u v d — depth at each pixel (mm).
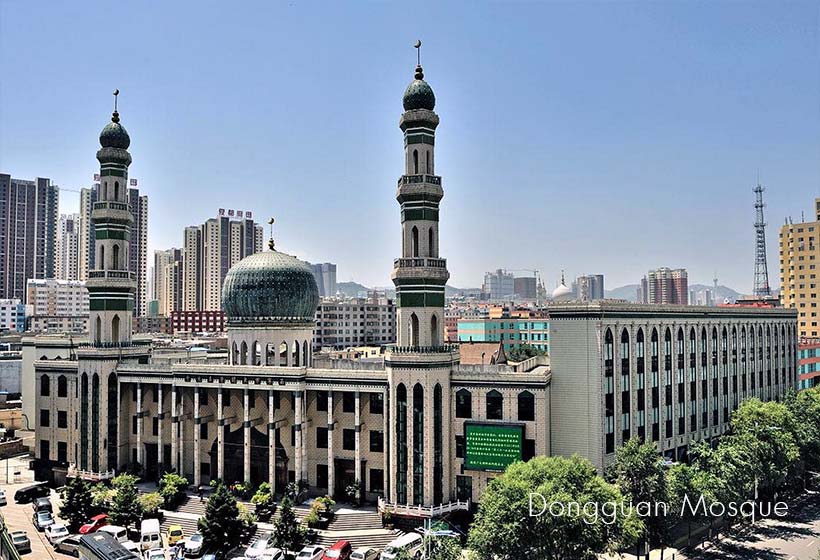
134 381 106375
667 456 100750
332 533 85500
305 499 95438
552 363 90750
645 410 96562
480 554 65625
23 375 140750
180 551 80562
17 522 94750
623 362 93250
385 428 91938
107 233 109500
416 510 86250
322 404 98625
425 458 86938
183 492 98812
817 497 105875
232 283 104562
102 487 99500
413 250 91312
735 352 120562
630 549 81125
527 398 88062
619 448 80938
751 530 90562
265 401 100500
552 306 91125
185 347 146250
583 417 88750
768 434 95188
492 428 87938
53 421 114375
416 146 92000
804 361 157250
